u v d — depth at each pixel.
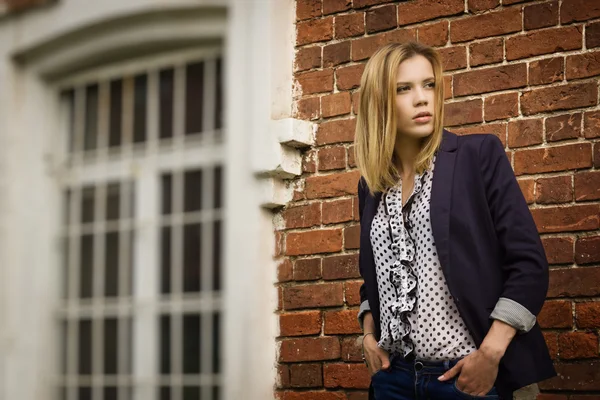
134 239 9.84
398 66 4.56
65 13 9.75
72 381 10.05
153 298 9.64
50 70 10.22
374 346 4.71
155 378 9.52
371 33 6.72
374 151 4.59
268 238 7.00
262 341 6.94
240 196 7.24
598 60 5.80
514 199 4.34
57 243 10.32
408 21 6.55
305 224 6.83
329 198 6.75
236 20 7.75
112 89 10.12
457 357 4.35
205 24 9.05
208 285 9.31
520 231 4.28
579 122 5.81
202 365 9.23
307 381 6.68
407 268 4.51
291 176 6.91
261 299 6.96
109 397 9.80
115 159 10.05
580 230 5.72
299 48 7.04
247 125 7.46
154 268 9.68
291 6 7.12
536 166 5.91
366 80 4.64
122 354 9.79
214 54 9.36
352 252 6.61
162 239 9.68
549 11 6.00
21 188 10.23
